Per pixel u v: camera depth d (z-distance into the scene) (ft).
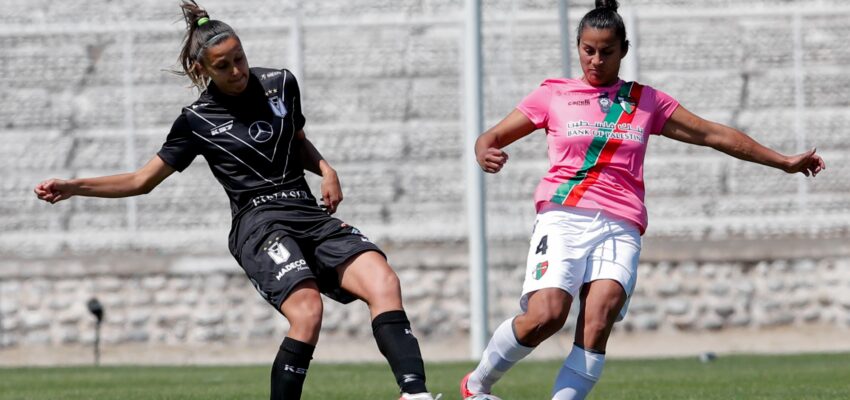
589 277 59.16
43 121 212.23
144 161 202.69
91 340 186.91
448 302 187.21
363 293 57.82
